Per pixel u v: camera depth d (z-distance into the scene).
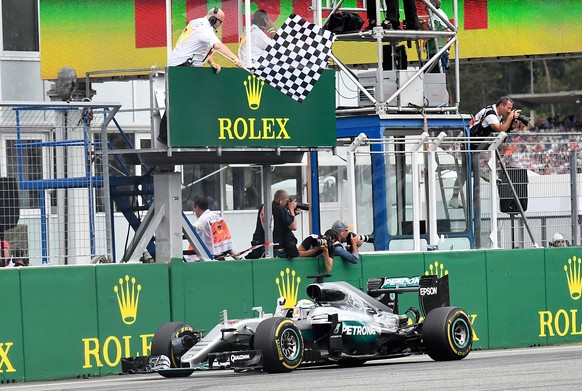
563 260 54.09
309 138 47.72
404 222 53.72
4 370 40.81
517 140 72.31
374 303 43.19
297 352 38.91
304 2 67.88
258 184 72.31
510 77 140.88
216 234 50.00
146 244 45.81
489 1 73.06
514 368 36.47
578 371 34.66
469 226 54.34
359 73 55.44
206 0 63.44
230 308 45.69
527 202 55.12
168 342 40.00
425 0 56.03
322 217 67.94
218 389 32.41
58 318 42.00
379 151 53.00
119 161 50.34
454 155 54.50
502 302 52.06
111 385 36.94
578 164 55.34
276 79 47.03
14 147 43.28
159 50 65.44
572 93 112.88
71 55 65.81
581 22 73.75
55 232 43.88
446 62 57.62
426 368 37.84
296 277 47.41
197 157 46.41
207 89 45.38
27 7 70.00
